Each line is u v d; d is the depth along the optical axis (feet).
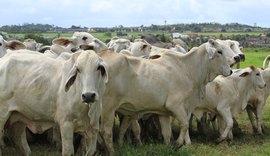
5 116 23.85
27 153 26.78
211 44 32.22
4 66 23.90
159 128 34.35
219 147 33.99
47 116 23.53
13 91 23.65
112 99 27.81
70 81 21.76
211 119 38.91
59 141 29.48
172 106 29.91
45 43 84.69
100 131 27.78
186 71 31.19
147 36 65.05
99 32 189.06
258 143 35.99
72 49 37.19
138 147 29.17
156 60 30.37
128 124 30.55
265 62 48.03
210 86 35.76
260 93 39.45
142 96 28.78
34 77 23.36
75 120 22.77
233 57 33.53
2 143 29.84
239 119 46.39
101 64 21.76
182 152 27.94
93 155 24.20
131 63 28.91
